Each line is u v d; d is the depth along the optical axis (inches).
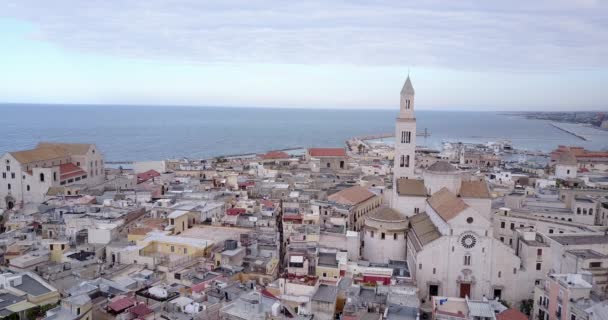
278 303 3550.7
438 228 5290.4
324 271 4709.6
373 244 5733.3
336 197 7244.1
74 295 3452.3
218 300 3703.3
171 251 4877.0
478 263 4945.9
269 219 6299.2
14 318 3245.6
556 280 3981.3
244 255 4852.4
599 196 7613.2
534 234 5211.6
